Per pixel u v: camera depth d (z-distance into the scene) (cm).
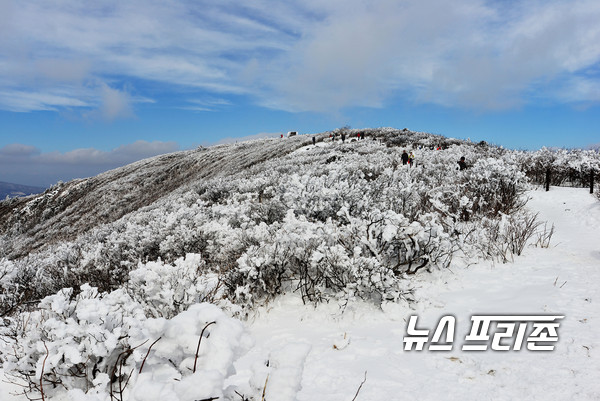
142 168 6153
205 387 159
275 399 164
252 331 449
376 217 580
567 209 1120
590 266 584
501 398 276
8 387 326
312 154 3297
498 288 527
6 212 5769
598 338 348
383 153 2620
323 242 546
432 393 287
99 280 816
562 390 277
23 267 929
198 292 425
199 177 4716
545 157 1833
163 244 834
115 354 283
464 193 1045
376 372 324
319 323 455
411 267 619
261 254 568
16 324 402
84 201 5003
